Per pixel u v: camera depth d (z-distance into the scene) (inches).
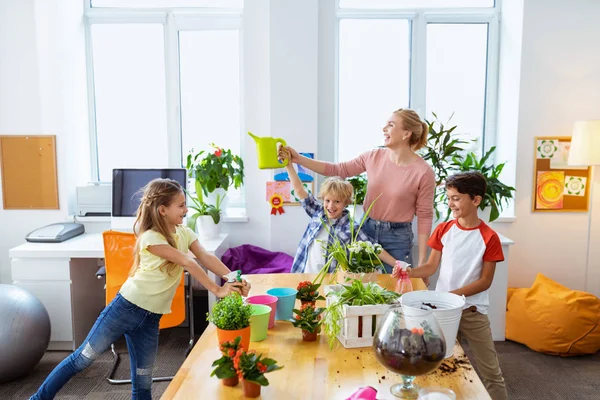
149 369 81.9
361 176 138.3
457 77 153.6
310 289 66.7
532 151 139.7
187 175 141.6
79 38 149.2
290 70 136.1
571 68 137.6
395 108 153.7
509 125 144.2
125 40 153.2
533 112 138.7
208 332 62.9
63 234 127.5
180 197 79.0
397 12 148.9
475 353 79.4
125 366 115.6
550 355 120.4
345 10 147.9
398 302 57.6
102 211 139.8
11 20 136.6
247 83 142.1
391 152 101.7
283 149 94.0
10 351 103.1
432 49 152.7
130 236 102.3
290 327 63.9
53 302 121.1
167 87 153.3
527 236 142.4
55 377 78.9
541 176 140.2
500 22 150.5
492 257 76.8
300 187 98.7
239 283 66.4
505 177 146.7
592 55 137.2
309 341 59.0
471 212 79.3
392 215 100.4
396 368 44.6
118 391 104.3
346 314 56.4
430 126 133.6
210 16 150.1
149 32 152.7
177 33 151.6
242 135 153.9
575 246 142.7
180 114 154.8
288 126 137.8
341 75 152.3
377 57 152.2
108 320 78.4
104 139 156.5
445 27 152.2
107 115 155.7
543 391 103.4
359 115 153.6
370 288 59.6
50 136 139.9
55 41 136.9
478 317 77.9
